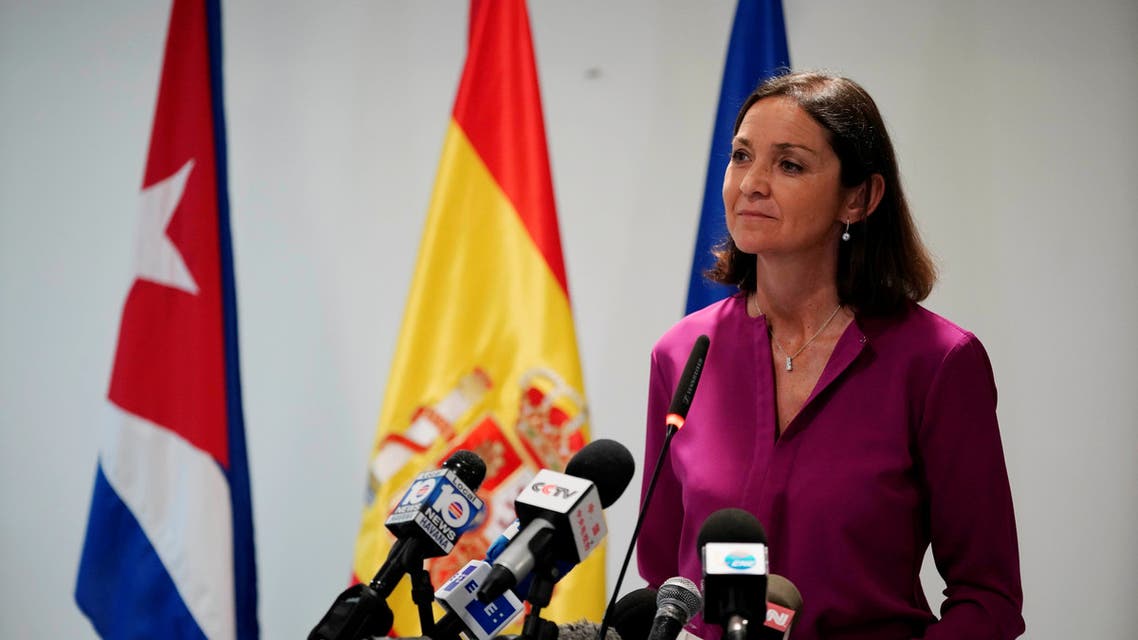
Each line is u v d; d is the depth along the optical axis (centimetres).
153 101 836
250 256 823
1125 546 745
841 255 442
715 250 484
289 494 816
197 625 702
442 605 316
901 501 415
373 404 813
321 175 824
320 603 809
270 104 828
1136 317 752
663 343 478
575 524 293
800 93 429
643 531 471
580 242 808
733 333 460
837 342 435
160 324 719
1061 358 758
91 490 826
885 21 785
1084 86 766
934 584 762
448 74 823
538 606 291
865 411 423
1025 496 755
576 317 804
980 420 418
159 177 727
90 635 821
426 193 819
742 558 278
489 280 703
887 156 439
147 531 707
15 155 837
